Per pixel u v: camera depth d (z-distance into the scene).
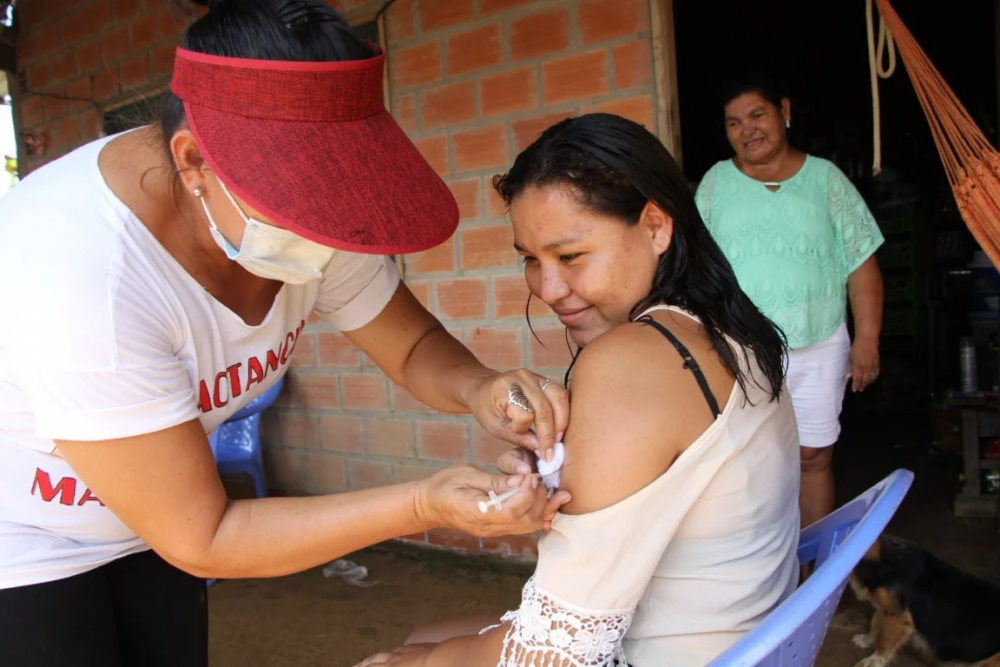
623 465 0.92
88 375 0.93
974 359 3.79
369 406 3.47
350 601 2.99
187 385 1.04
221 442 3.43
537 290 1.17
